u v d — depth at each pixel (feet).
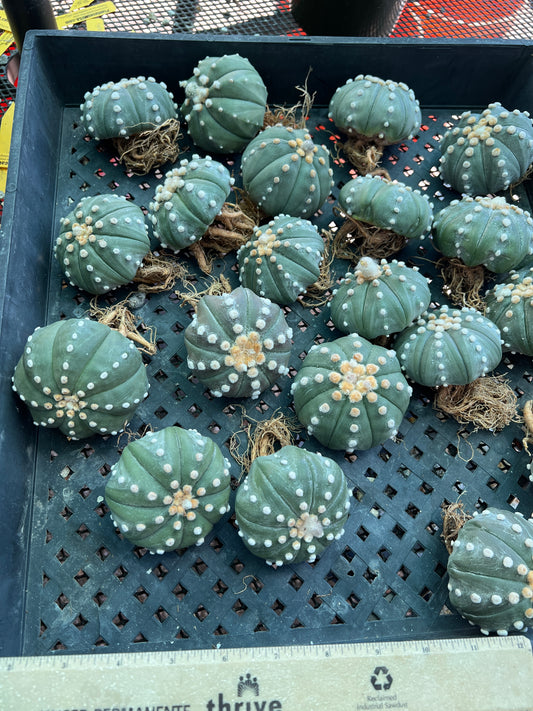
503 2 1.90
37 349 1.05
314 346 1.15
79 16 1.71
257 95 1.33
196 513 0.99
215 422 1.18
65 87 1.47
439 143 1.51
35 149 1.30
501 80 1.52
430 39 1.42
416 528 1.12
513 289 1.24
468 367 1.11
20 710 0.81
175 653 0.86
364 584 1.07
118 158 1.42
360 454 1.17
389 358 1.10
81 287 1.23
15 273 1.14
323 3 1.68
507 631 0.97
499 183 1.34
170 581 1.04
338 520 1.02
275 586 1.05
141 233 1.21
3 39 1.71
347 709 0.83
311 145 1.24
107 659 0.85
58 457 1.13
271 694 0.83
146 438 1.00
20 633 0.99
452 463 1.18
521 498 1.16
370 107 1.33
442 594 1.06
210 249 1.34
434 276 1.37
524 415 1.19
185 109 1.40
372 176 1.28
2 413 1.03
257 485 0.98
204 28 1.78
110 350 1.06
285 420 1.18
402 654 0.87
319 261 1.24
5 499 1.00
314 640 1.01
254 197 1.29
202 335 1.06
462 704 0.84
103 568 1.05
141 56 1.42
